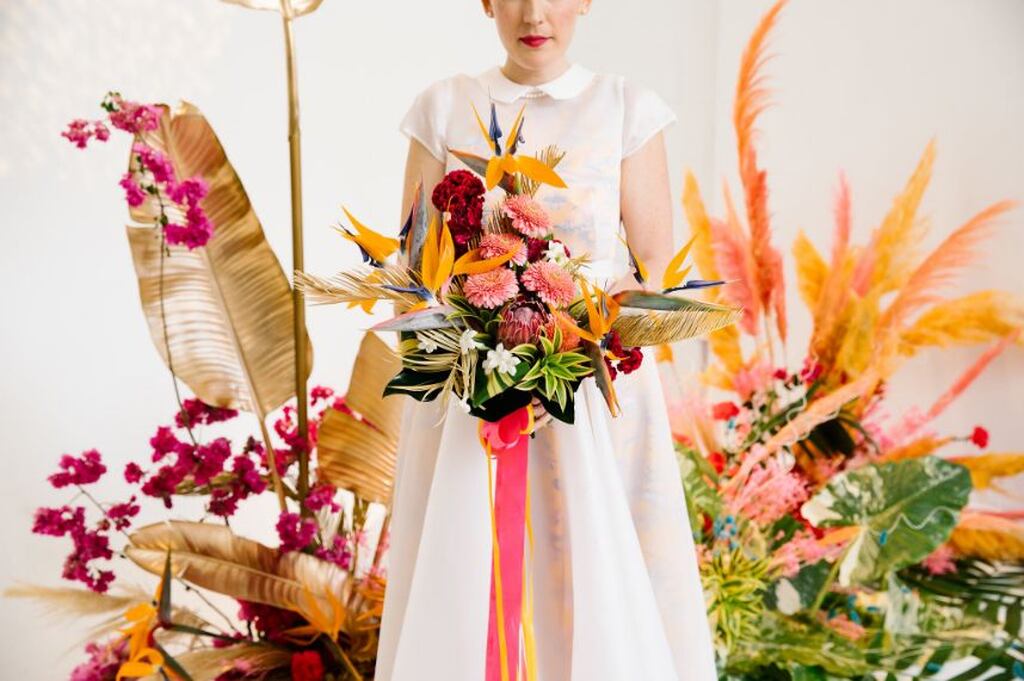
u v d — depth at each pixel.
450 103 1.92
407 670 1.57
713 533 2.51
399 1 3.13
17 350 2.55
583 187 1.78
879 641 2.35
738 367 3.12
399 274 1.48
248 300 2.45
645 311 1.50
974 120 2.61
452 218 1.50
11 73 2.52
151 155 2.20
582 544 1.58
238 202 2.43
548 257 1.50
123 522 2.28
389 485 2.51
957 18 2.62
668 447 1.80
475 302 1.42
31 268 2.56
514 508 1.57
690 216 3.24
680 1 3.24
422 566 1.60
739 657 2.28
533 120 1.84
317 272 3.06
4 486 2.54
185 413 2.39
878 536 2.46
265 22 2.90
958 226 2.66
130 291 2.71
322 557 2.37
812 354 2.96
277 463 2.50
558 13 1.75
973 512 2.62
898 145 2.78
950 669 2.23
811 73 2.95
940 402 2.70
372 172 3.15
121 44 2.67
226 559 2.21
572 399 1.48
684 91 3.26
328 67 3.02
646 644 1.57
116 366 2.70
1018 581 2.52
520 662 1.63
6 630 2.53
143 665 1.94
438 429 1.79
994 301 2.55
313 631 2.26
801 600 2.51
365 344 2.54
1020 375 2.55
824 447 2.90
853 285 2.87
